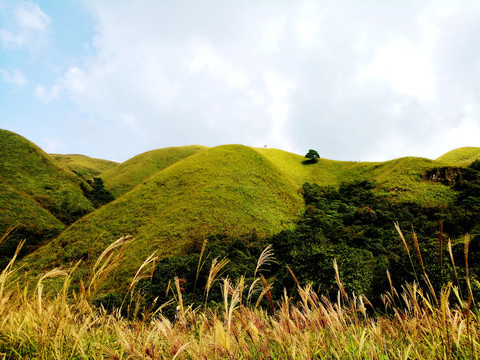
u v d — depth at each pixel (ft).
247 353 4.34
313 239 93.56
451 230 106.83
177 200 157.69
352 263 45.60
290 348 4.32
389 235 112.06
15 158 221.66
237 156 219.82
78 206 210.18
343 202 188.96
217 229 126.62
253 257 87.30
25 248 146.92
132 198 165.68
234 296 4.22
